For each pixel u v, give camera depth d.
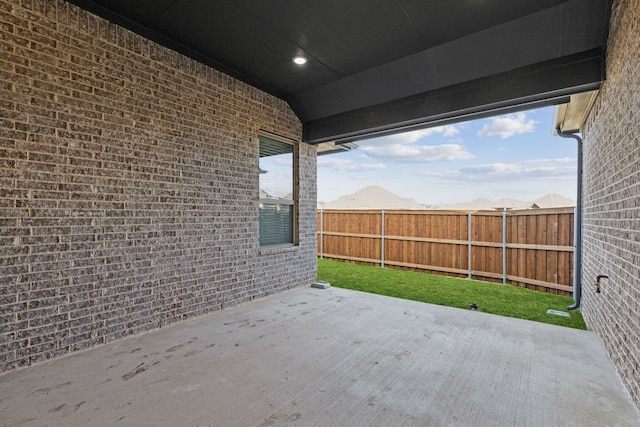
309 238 5.75
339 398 2.16
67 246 2.80
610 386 2.32
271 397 2.17
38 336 2.62
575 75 3.11
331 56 3.95
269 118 4.92
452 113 3.99
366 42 3.61
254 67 4.25
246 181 4.54
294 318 3.87
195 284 3.88
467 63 3.65
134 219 3.28
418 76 4.04
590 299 3.68
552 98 3.46
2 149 2.44
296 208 5.53
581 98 3.44
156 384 2.32
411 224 7.54
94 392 2.21
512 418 1.95
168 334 3.32
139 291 3.32
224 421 1.91
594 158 3.52
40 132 2.64
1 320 2.44
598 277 3.01
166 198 3.57
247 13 3.10
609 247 2.88
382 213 8.07
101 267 3.03
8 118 2.47
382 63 4.10
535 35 3.14
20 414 1.95
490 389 2.29
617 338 2.57
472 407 2.07
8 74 2.47
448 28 3.32
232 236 4.34
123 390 2.23
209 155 4.04
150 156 3.42
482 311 4.26
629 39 2.26
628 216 2.34
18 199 2.52
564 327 3.60
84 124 2.91
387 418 1.95
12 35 2.49
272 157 5.20
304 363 2.68
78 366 2.59
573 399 2.16
